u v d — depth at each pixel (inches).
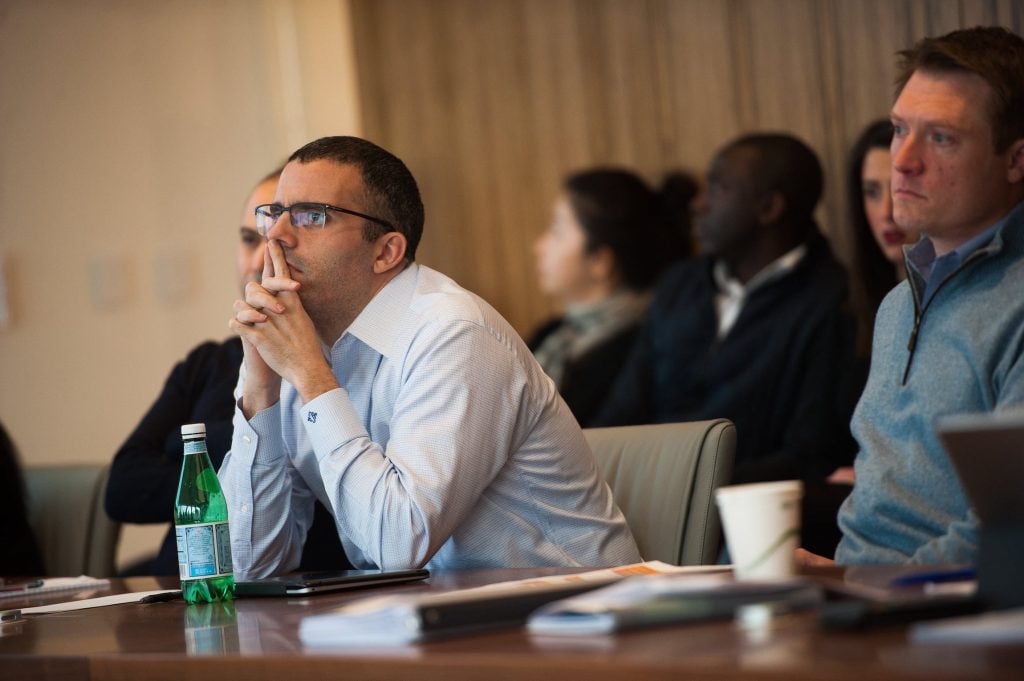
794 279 337.1
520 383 189.8
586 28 477.1
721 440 199.3
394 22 504.1
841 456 319.9
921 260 192.2
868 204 298.5
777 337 330.3
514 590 119.8
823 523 271.7
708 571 143.8
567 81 482.6
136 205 472.7
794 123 426.6
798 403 323.6
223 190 476.4
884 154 293.9
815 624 99.1
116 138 471.5
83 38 469.1
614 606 104.0
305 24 486.6
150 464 260.8
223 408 265.1
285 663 108.3
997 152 181.9
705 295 364.5
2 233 455.2
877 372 196.1
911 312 193.0
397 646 107.5
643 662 88.4
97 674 123.9
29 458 455.2
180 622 146.4
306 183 194.9
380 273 197.5
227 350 275.3
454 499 180.9
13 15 460.1
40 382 458.6
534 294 496.1
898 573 129.9
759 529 122.3
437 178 506.3
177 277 473.1
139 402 470.3
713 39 446.3
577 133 482.6
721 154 356.5
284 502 199.0
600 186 455.8
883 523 186.2
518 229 497.0
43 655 128.2
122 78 473.1
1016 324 177.5
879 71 401.4
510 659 94.7
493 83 497.0
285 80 485.1
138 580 217.5
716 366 342.3
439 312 189.6
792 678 81.7
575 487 196.2
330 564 220.8
